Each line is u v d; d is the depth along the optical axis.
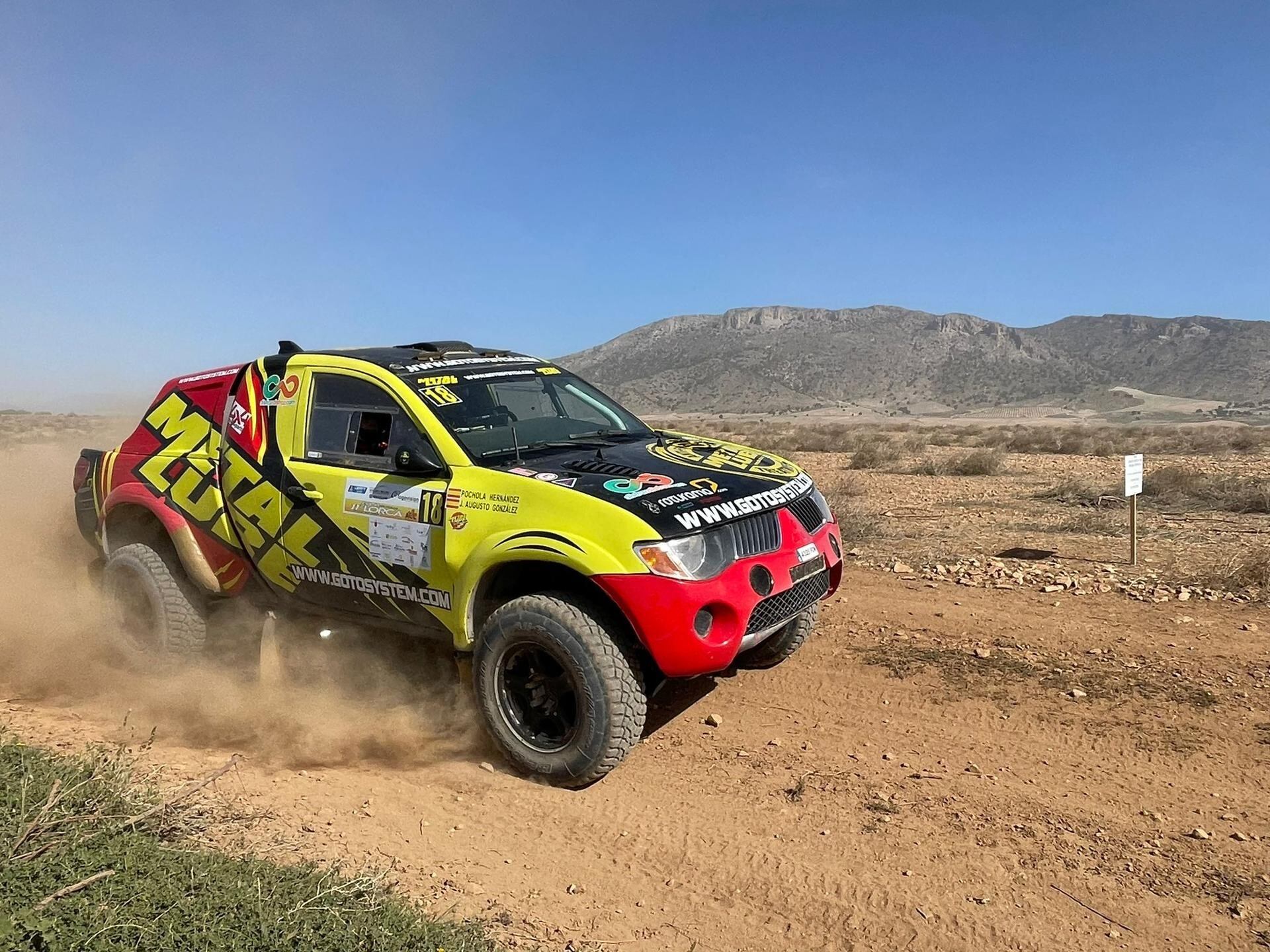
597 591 4.55
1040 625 6.88
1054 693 5.56
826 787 4.48
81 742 4.93
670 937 3.35
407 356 5.78
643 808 4.33
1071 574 8.59
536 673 4.64
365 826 4.12
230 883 3.11
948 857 3.81
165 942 2.77
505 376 5.86
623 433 5.93
